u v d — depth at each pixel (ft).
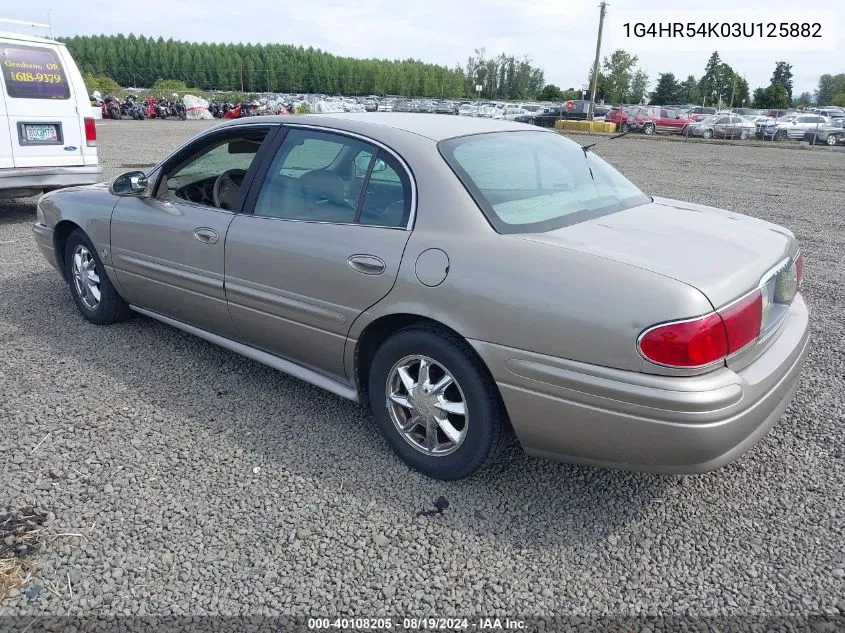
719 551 8.96
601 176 12.15
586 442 8.81
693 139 110.11
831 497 10.09
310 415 12.33
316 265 10.92
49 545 8.86
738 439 8.43
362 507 9.74
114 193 14.33
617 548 9.00
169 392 13.07
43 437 11.37
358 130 11.19
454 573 8.54
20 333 15.97
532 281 8.79
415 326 10.03
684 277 8.30
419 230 9.96
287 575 8.46
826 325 17.52
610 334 8.22
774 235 10.55
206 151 13.60
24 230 27.25
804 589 8.30
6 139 26.78
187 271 13.33
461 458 9.96
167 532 9.16
